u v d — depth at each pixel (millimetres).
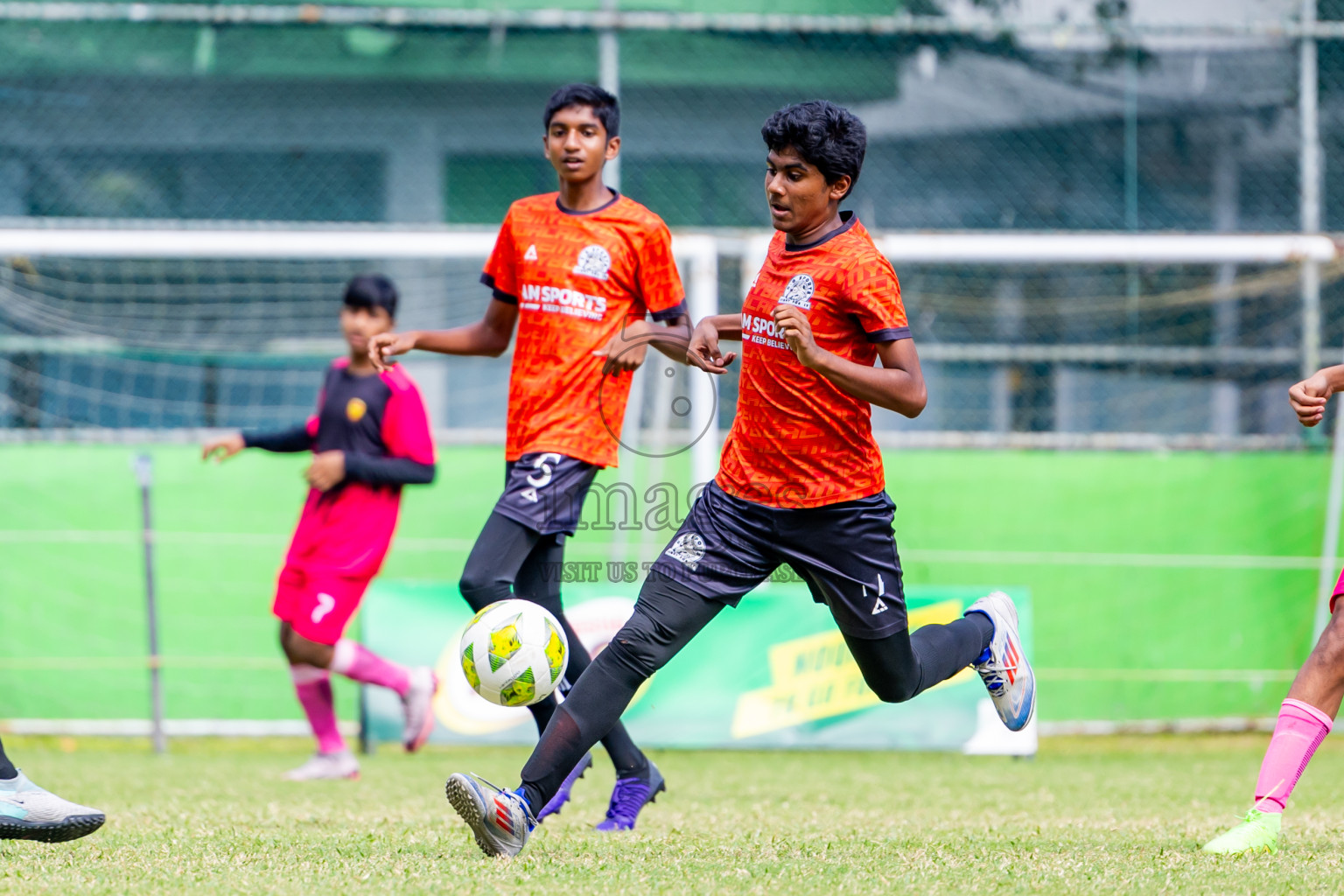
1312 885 9773
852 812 16078
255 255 28078
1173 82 37312
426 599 24375
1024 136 38250
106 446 29719
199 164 39125
